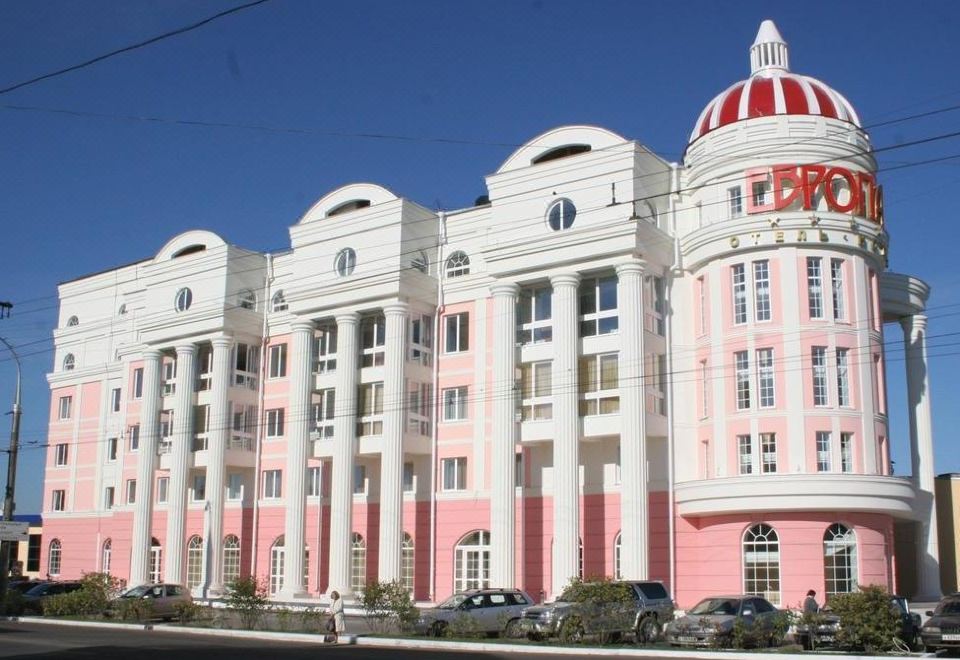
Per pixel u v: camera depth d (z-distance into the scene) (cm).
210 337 5459
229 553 5522
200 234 5684
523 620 3256
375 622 3744
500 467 4216
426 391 4856
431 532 4681
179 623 3953
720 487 3797
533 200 4409
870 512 3722
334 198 5122
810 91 4131
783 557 3694
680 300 4250
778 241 3894
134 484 6059
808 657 2547
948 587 4503
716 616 2897
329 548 5053
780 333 3862
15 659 2462
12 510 4584
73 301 6850
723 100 4269
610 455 4288
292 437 4981
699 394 4128
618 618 3080
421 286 4822
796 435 3791
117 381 6400
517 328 4447
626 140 4216
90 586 4428
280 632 3506
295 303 5059
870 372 3912
